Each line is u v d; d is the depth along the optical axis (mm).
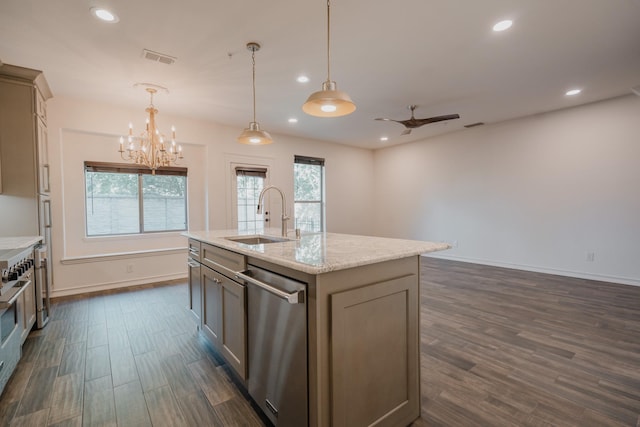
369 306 1429
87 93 3707
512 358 2264
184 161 4883
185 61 2924
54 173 3805
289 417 1433
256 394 1702
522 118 4941
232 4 2107
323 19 2291
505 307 3320
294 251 1632
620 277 4133
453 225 5965
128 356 2371
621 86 3678
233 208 5254
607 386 1913
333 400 1297
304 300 1317
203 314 2477
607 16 2287
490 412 1698
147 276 4484
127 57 2836
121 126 4223
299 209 6363
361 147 7258
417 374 1670
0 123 2912
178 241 4863
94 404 1800
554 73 3279
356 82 3479
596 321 2916
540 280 4391
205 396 1882
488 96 3967
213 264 2250
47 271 3105
